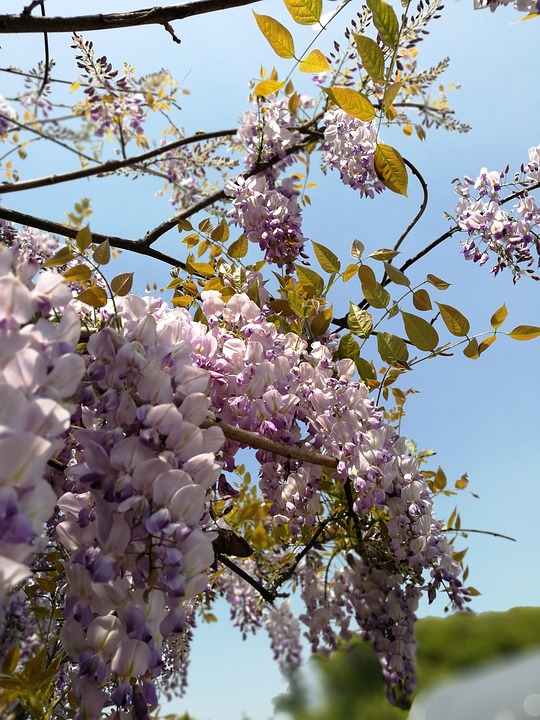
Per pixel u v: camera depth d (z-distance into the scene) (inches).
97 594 15.7
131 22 20.4
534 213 40.5
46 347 13.8
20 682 18.0
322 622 28.2
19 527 10.8
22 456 11.2
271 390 23.3
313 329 29.7
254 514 35.2
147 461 15.9
